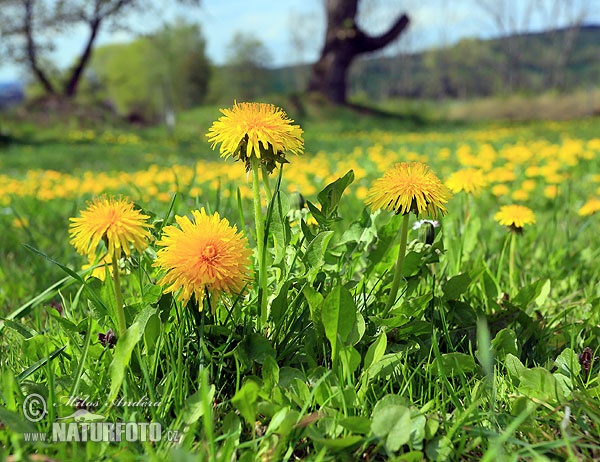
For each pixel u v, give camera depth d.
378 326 0.33
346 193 1.02
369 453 0.26
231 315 0.32
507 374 0.32
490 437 0.26
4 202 1.13
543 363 0.35
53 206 1.05
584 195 1.06
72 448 0.25
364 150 2.72
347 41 5.44
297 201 0.39
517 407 0.28
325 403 0.27
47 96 5.27
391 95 13.78
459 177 0.52
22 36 5.98
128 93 10.58
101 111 5.25
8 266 0.64
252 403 0.26
